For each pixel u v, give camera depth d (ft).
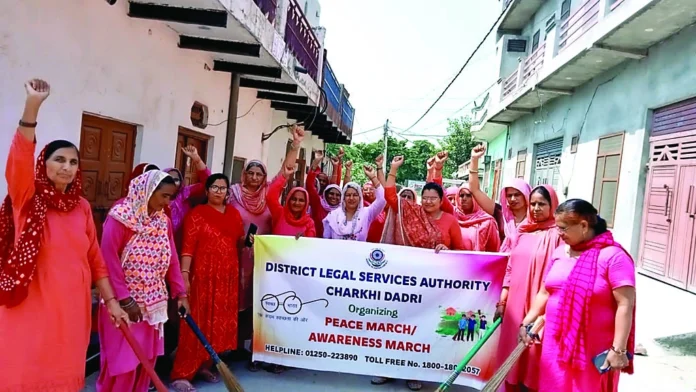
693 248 22.93
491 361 12.32
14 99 12.23
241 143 31.17
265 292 12.91
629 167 29.50
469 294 12.40
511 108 51.31
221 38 20.65
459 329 12.44
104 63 15.81
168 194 10.12
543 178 47.34
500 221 15.60
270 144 38.70
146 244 9.96
